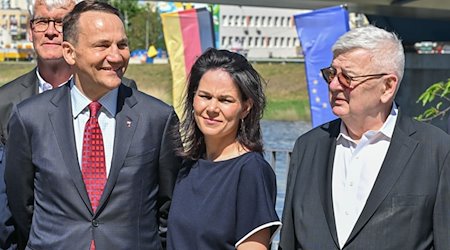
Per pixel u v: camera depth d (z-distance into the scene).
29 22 4.34
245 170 3.31
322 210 3.30
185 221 3.34
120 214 3.43
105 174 3.46
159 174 3.60
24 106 3.57
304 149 3.49
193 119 3.48
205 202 3.33
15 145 3.54
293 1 20.08
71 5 4.12
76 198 3.41
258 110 3.39
